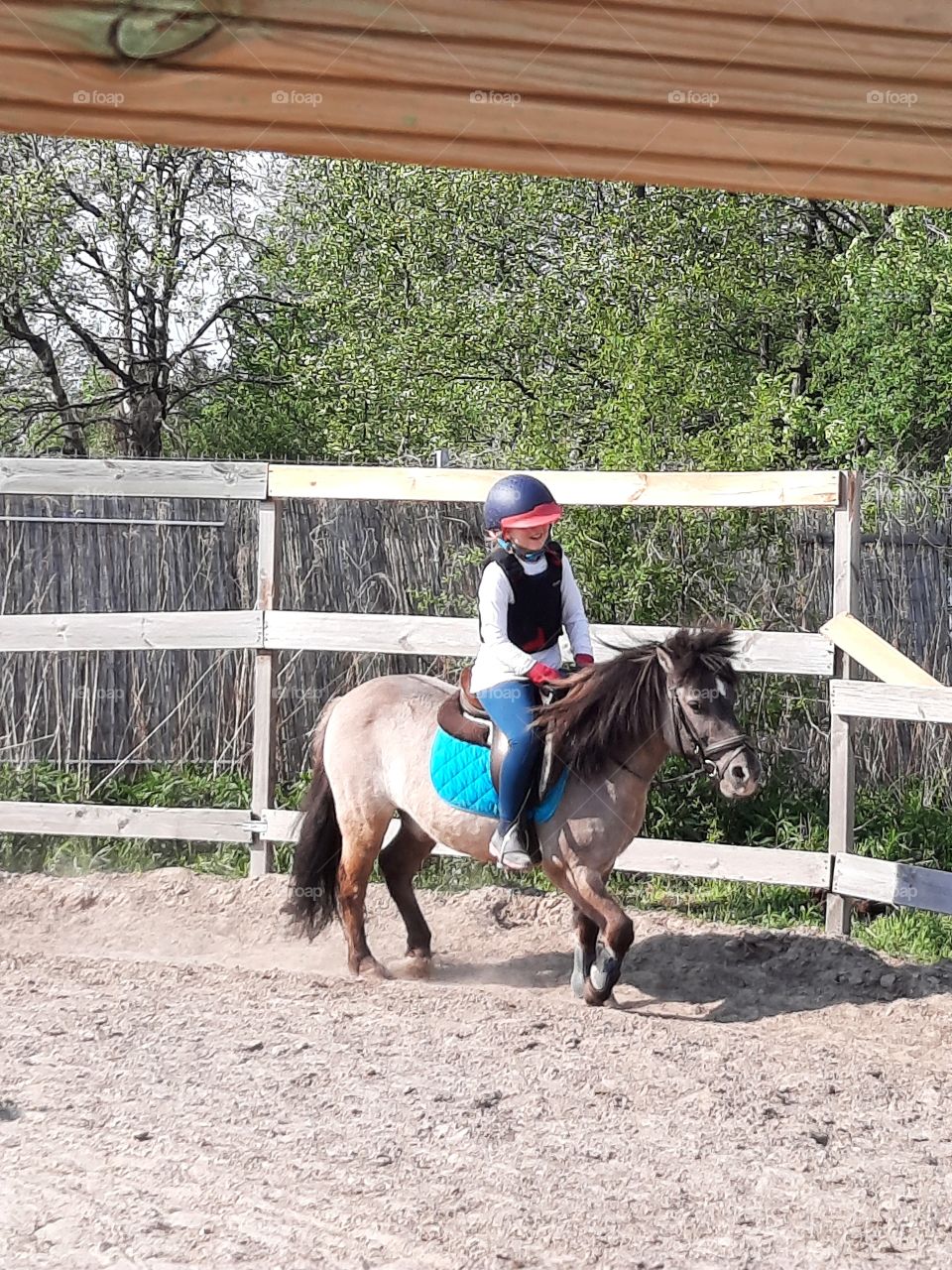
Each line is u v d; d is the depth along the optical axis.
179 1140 4.11
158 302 18.23
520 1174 3.88
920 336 13.03
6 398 18.61
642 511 8.52
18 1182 3.76
